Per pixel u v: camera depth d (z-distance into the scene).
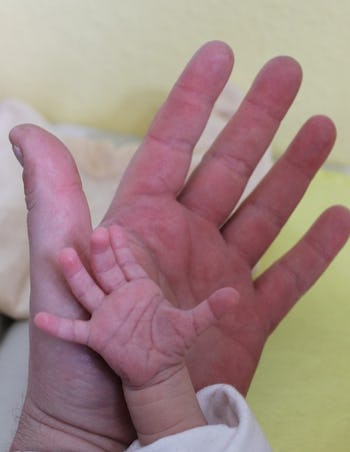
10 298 0.47
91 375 0.31
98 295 0.29
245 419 0.30
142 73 0.55
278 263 0.39
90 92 0.57
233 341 0.37
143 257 0.33
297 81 0.37
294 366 0.44
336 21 0.49
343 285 0.48
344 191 0.54
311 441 0.40
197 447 0.29
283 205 0.38
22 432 0.33
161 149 0.35
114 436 0.33
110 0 0.52
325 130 0.37
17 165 0.49
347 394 0.42
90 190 0.50
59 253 0.31
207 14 0.51
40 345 0.31
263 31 0.50
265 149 0.38
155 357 0.29
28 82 0.58
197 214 0.37
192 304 0.35
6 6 0.53
